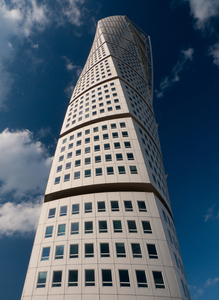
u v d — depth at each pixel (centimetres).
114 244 2273
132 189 2883
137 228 2414
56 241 2398
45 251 2341
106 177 3020
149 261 2159
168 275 2089
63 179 3222
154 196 2775
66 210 2709
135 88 6059
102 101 4841
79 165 3338
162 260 2186
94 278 2041
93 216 2550
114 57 7400
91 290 1969
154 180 3195
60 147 4012
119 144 3531
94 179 3028
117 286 1981
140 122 4406
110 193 2795
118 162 3219
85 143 3747
